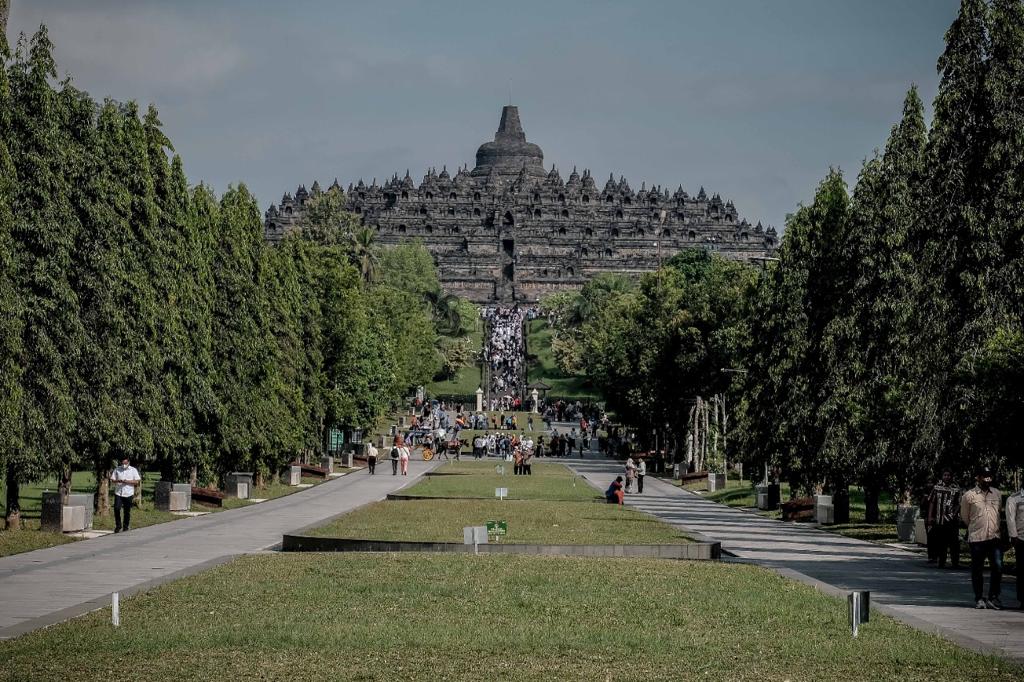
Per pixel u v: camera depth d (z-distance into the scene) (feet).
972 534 124.77
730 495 348.79
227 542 186.60
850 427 247.50
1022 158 200.34
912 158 246.68
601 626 109.40
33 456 186.91
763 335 296.51
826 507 251.19
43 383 189.67
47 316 191.52
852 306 249.34
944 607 124.98
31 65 194.18
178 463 264.11
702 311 460.55
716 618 113.91
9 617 112.47
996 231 199.41
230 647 98.78
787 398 281.33
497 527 186.09
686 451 480.64
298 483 366.84
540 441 602.03
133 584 135.85
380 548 173.99
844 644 101.24
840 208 280.72
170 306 233.14
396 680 88.53
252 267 310.04
